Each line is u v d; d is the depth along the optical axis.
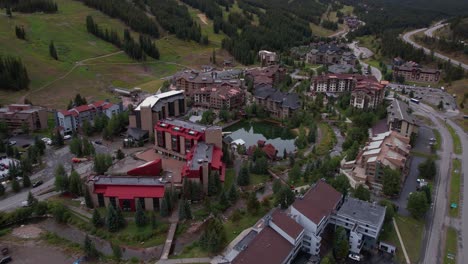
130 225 148.25
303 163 196.12
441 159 198.75
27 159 184.25
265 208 155.00
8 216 148.62
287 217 126.75
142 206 156.12
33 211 153.38
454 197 163.50
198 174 161.38
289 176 178.00
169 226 147.25
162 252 134.00
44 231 146.38
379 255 129.75
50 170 188.50
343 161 189.75
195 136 189.50
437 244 134.62
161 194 154.50
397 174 160.88
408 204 148.25
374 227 129.62
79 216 153.75
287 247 119.19
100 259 131.25
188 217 149.88
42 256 133.12
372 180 169.75
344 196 152.75
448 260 126.88
